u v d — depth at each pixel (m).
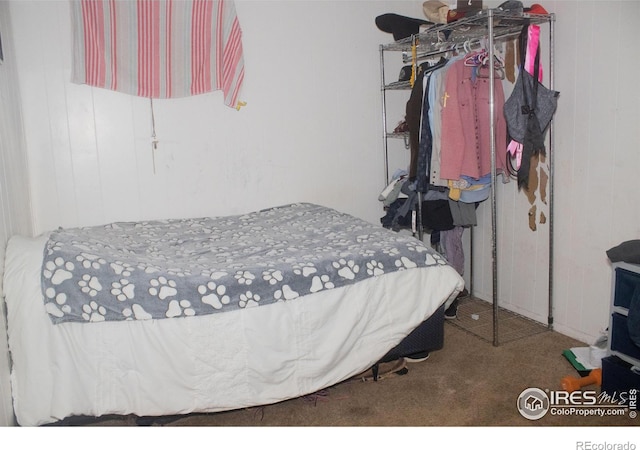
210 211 2.98
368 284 2.00
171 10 2.72
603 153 2.34
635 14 2.13
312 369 1.90
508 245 2.98
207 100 2.88
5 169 1.98
